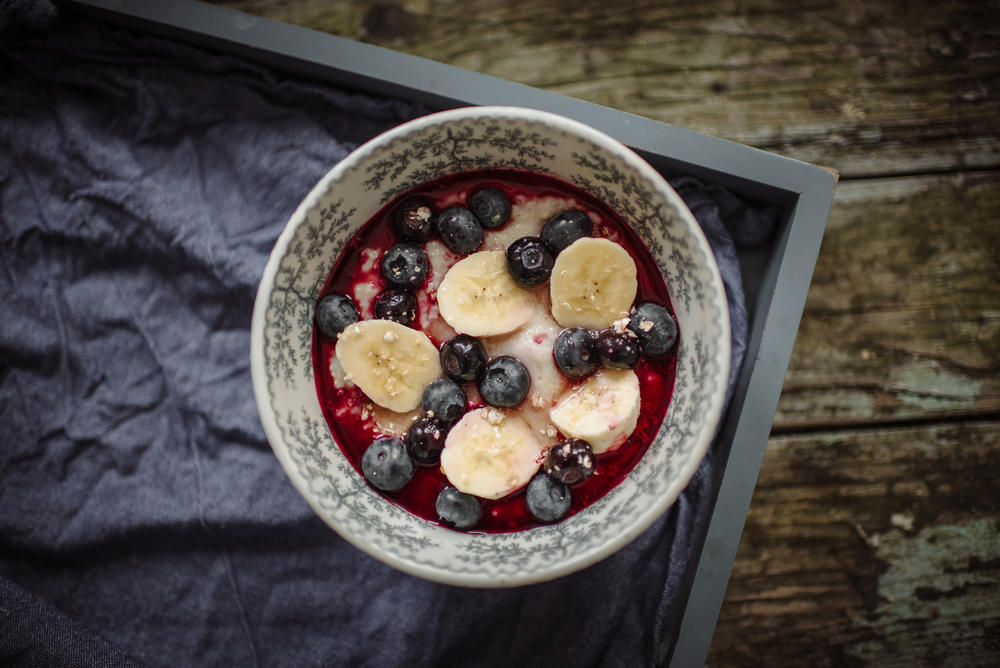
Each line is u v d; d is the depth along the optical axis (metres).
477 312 0.36
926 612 0.44
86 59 0.43
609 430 0.35
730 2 0.45
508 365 0.36
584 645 0.41
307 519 0.42
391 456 0.36
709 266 0.34
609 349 0.35
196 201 0.43
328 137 0.43
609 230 0.37
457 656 0.42
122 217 0.43
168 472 0.43
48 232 0.43
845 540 0.44
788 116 0.44
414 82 0.41
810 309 0.44
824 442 0.44
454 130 0.35
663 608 0.41
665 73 0.45
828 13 0.45
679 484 0.34
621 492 0.36
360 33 0.45
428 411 0.36
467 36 0.45
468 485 0.35
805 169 0.40
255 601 0.42
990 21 0.45
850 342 0.44
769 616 0.44
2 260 0.44
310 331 0.37
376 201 0.37
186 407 0.42
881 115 0.45
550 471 0.35
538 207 0.38
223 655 0.42
